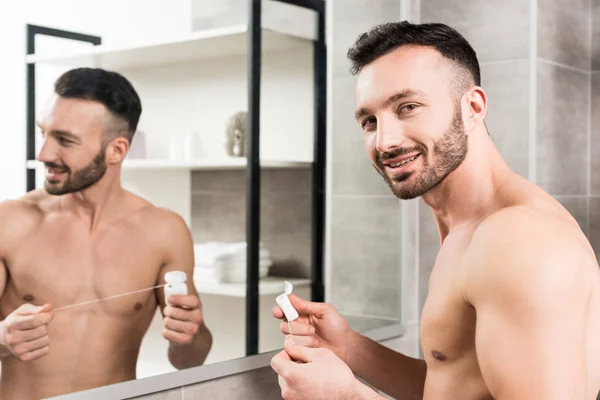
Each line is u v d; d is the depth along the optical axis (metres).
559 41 2.12
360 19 1.83
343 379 1.16
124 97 1.26
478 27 2.09
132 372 1.29
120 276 1.27
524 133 2.01
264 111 1.55
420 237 2.14
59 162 1.17
